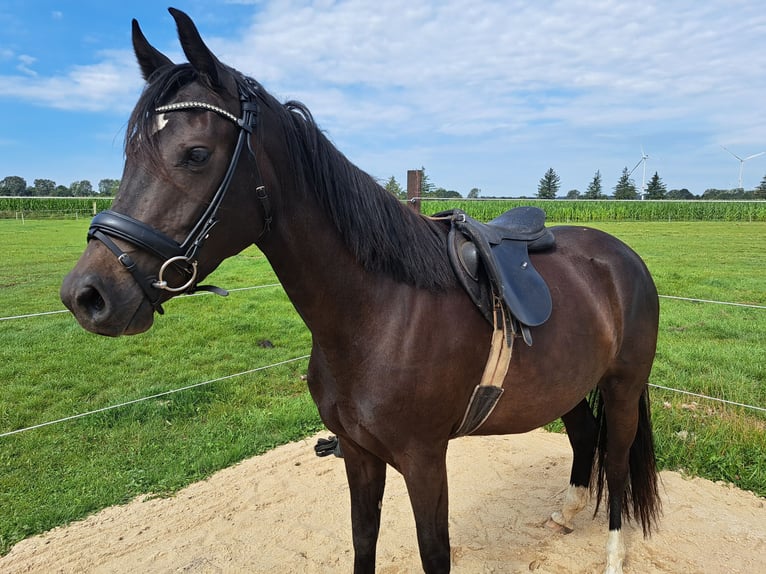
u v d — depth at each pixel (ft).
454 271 5.25
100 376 16.60
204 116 3.84
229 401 13.91
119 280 3.63
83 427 12.32
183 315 24.95
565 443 11.45
